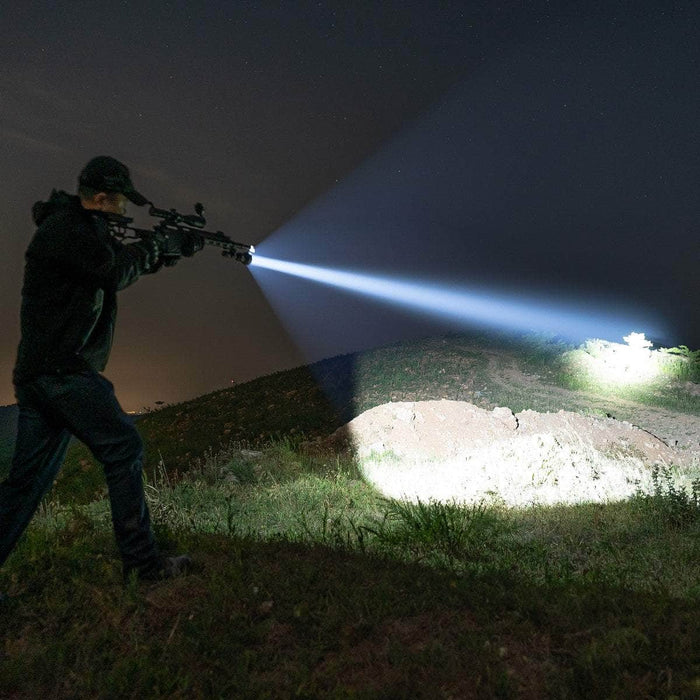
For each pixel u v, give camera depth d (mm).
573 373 16719
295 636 3266
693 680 2615
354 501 7363
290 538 4977
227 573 3848
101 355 3797
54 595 3775
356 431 11188
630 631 2943
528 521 6227
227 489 8367
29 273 3533
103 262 3523
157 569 3789
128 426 3732
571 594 3516
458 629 3203
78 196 3715
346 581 3785
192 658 3113
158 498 7301
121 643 3314
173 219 4051
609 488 7590
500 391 15484
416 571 4000
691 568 4609
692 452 10766
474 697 2701
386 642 3145
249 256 4613
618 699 2543
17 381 3592
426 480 8469
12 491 3607
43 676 3117
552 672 2781
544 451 8898
